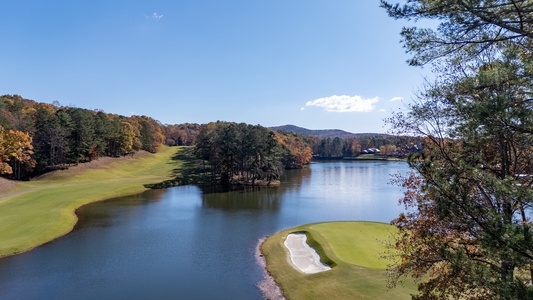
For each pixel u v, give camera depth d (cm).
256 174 8081
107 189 6406
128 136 10400
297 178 8981
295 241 3105
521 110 761
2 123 6988
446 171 919
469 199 848
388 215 4406
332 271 2270
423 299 1218
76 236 3419
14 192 5756
